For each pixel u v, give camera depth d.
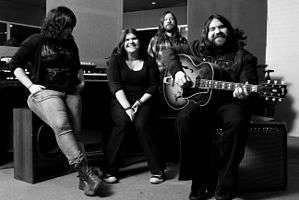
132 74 2.70
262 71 4.68
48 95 2.32
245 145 2.15
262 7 5.14
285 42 5.06
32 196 2.21
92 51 3.79
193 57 2.37
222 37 2.23
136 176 2.75
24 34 4.91
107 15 3.90
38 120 2.52
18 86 2.93
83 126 3.37
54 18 2.40
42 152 2.56
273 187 2.37
